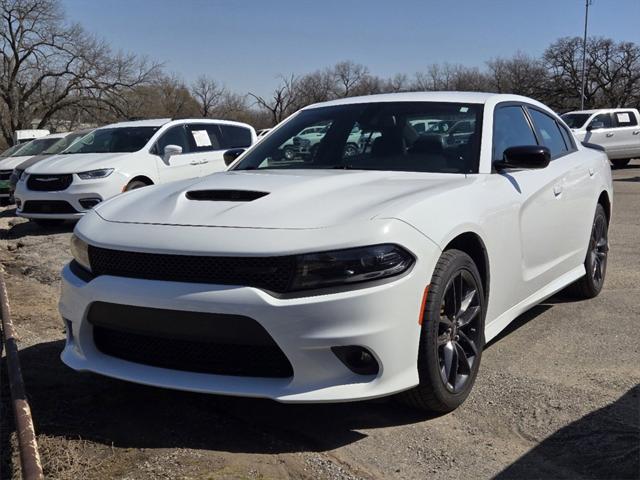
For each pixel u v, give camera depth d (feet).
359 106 15.37
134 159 34.45
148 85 180.65
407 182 12.06
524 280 13.92
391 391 9.87
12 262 25.94
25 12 165.78
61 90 175.63
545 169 15.14
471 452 10.07
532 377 12.85
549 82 243.40
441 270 10.57
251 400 11.94
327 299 9.42
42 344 15.34
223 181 12.55
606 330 15.62
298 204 10.67
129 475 9.32
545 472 9.47
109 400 11.96
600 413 11.18
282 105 239.09
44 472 9.37
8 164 54.29
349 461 9.82
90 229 11.35
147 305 9.97
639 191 45.19
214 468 9.51
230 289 9.55
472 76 253.24
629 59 231.91
